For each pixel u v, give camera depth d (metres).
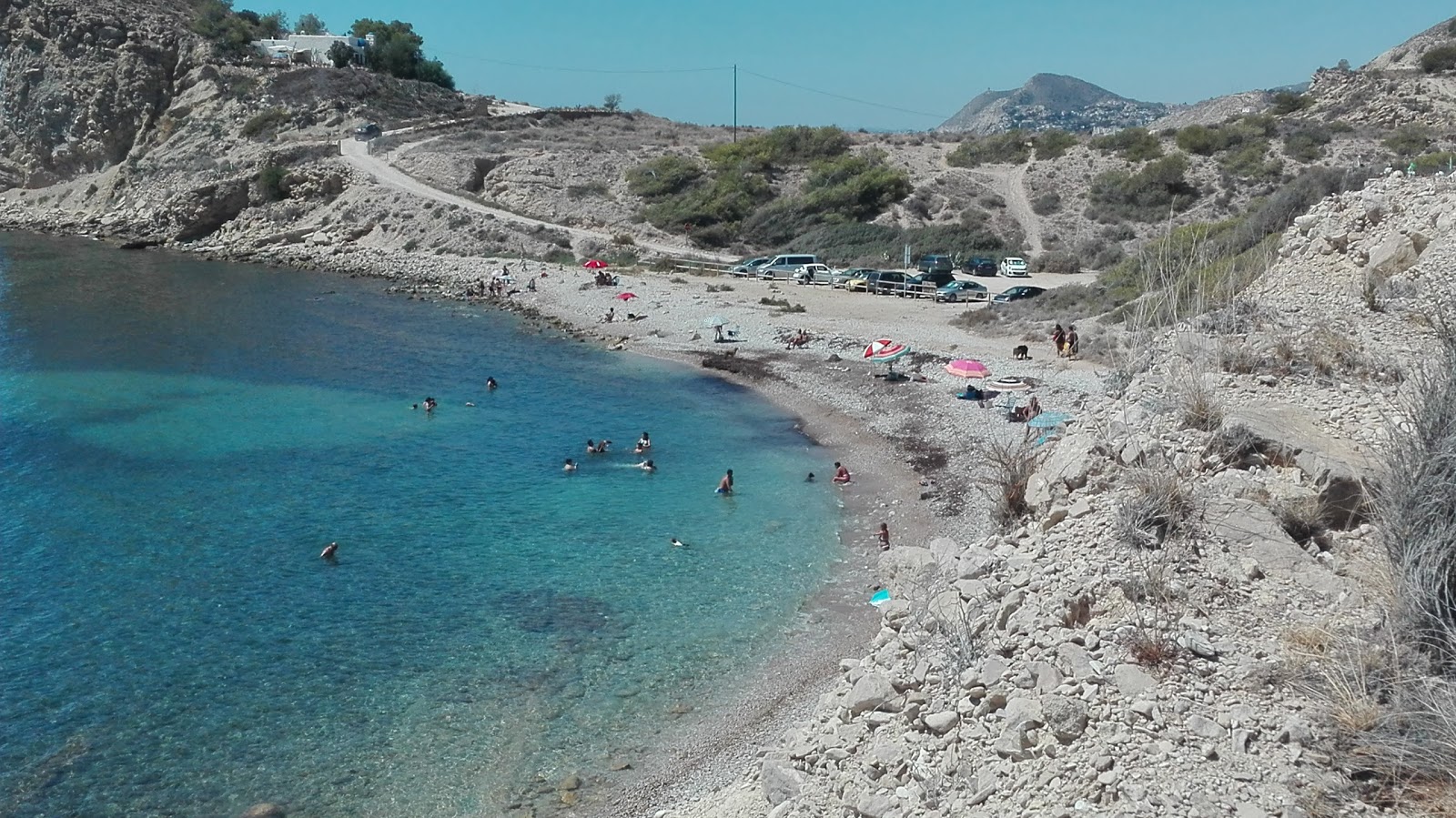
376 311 60.75
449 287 68.56
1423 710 10.14
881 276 63.62
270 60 121.81
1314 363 19.59
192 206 90.75
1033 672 12.02
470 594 23.08
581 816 15.32
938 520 27.22
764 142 99.44
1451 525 12.02
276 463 32.88
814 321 53.53
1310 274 26.30
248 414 38.78
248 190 92.25
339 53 126.25
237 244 85.38
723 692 18.80
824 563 24.80
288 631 21.27
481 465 33.00
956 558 16.52
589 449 34.19
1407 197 26.16
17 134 109.75
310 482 31.00
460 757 16.89
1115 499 15.37
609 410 40.00
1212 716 10.83
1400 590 11.80
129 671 19.62
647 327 54.53
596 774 16.36
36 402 39.66
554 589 23.41
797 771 13.62
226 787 16.14
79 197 104.44
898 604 16.50
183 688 19.02
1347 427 16.80
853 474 31.75
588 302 61.31
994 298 57.81
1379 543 13.19
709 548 25.91
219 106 109.38
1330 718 10.45
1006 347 45.50
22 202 105.50
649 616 21.97
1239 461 15.89
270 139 102.62
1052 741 10.98
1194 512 14.49
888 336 49.16
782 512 28.53
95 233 91.31
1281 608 12.68
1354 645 11.41
